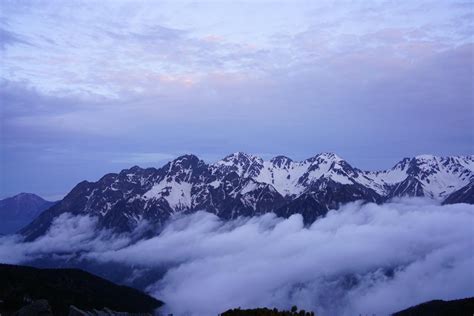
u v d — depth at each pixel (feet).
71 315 346.74
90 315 366.43
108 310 506.89
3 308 470.80
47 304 294.66
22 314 288.51
